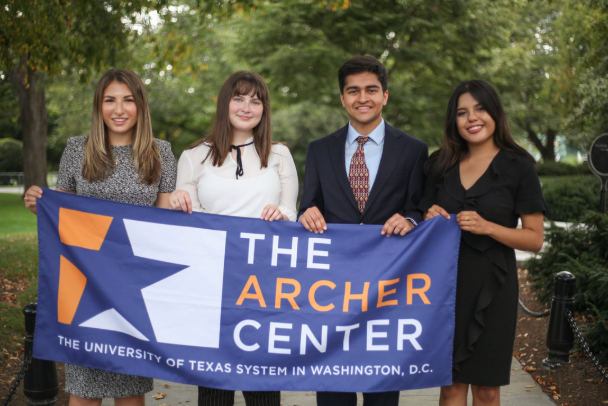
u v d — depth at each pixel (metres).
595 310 5.43
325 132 23.53
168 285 3.30
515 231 3.14
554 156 39.62
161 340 3.27
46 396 4.09
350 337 3.29
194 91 24.14
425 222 3.28
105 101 3.20
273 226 3.32
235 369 3.26
